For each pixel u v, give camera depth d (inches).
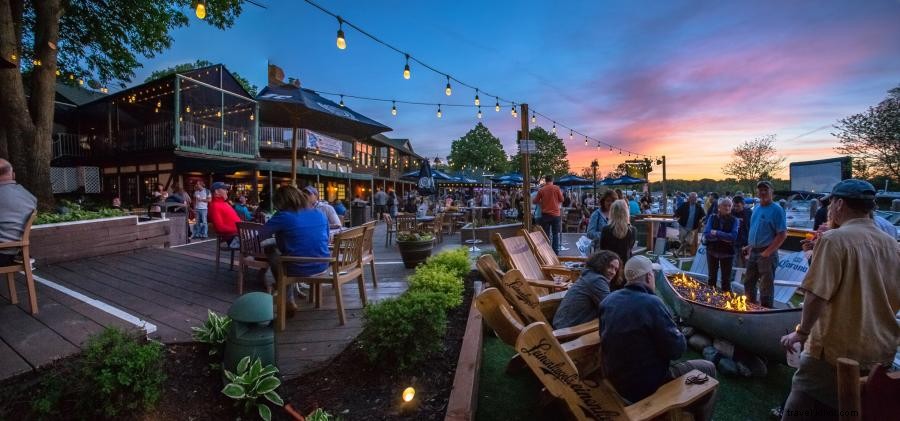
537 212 462.0
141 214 526.6
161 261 263.1
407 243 281.1
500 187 1507.1
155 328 134.5
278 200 161.8
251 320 104.2
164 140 606.9
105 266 244.8
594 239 251.8
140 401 94.8
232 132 692.7
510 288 145.0
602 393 82.6
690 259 394.6
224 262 264.7
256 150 733.9
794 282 225.5
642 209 746.8
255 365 103.7
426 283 176.4
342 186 1108.5
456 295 179.0
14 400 95.8
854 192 84.3
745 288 225.3
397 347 119.0
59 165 738.8
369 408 106.3
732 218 241.4
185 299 177.9
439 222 478.6
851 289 81.5
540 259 238.8
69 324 135.7
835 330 82.7
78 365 96.5
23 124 335.9
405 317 122.8
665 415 91.4
